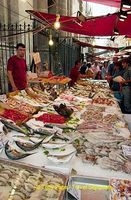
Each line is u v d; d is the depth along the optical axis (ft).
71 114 11.85
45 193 4.99
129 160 6.83
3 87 24.91
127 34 24.54
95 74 52.44
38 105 13.35
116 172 6.39
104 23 21.81
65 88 23.02
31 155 6.93
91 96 18.89
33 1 38.70
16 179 5.29
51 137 8.19
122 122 11.07
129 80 27.91
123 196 5.36
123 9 14.48
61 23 22.84
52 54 41.57
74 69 31.53
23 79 18.01
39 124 9.82
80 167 6.59
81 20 19.57
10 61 17.70
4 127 8.56
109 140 7.91
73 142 7.82
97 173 6.32
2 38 25.17
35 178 5.41
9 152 6.68
